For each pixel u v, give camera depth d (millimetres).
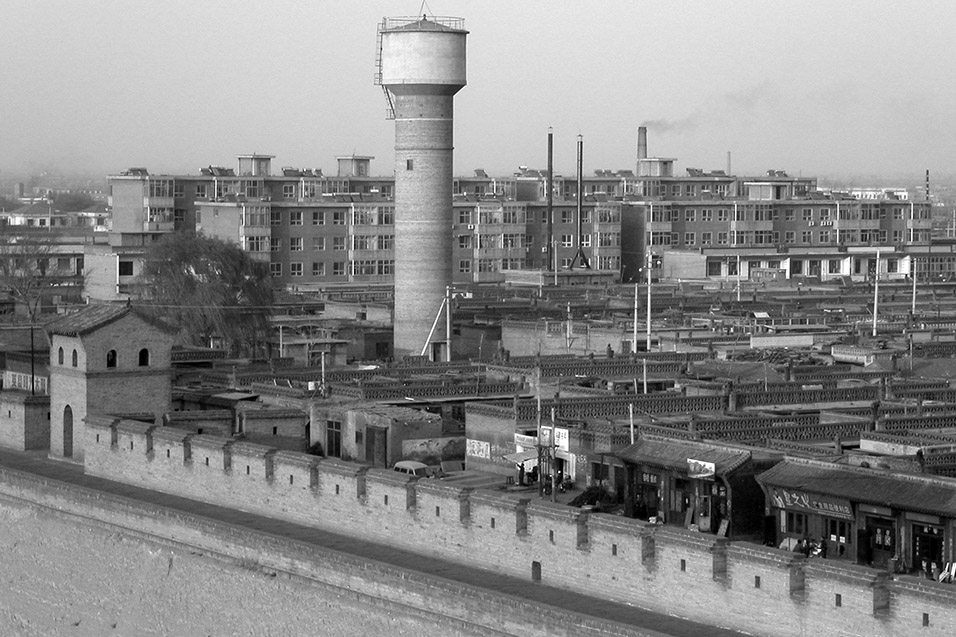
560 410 130500
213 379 159875
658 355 174125
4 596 127500
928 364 169125
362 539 105000
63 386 133250
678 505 109500
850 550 97188
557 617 84125
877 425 123500
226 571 106500
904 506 93938
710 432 119562
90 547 119000
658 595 86625
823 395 142000
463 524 97875
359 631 96125
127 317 131125
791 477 101250
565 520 91688
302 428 136125
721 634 82438
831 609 78375
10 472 127312
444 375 162500
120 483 125062
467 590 89125
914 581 75812
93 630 118438
